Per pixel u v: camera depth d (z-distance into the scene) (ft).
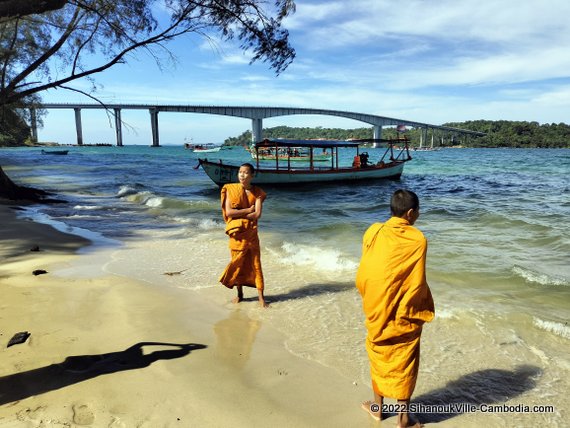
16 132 68.03
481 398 10.52
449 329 14.53
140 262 23.50
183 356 12.15
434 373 11.71
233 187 16.51
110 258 24.29
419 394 10.71
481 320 15.12
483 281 19.66
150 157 232.32
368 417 9.57
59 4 13.03
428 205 49.21
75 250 26.07
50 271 20.88
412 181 92.27
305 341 13.64
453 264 22.56
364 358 12.46
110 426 8.70
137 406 9.48
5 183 51.62
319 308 16.66
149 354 12.16
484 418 9.73
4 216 38.06
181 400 9.82
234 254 16.67
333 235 31.35
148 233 32.35
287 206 50.72
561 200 53.42
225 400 9.93
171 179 97.09
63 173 110.83
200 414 9.32
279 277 20.98
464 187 75.87
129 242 28.94
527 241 28.14
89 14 34.30
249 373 11.32
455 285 19.17
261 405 9.82
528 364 12.18
